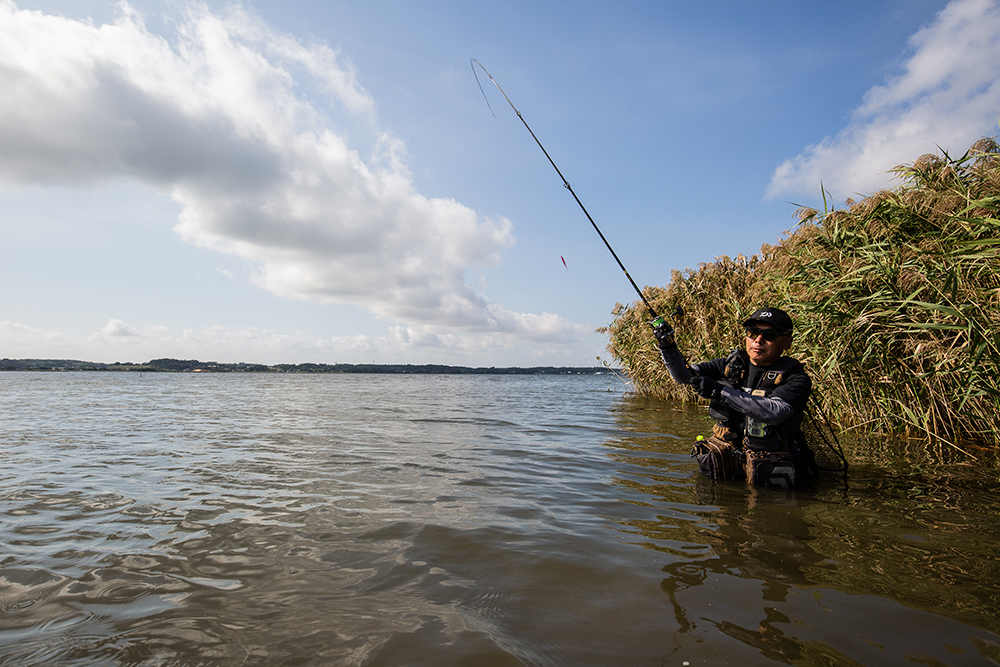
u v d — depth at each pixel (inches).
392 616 61.8
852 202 202.5
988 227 156.3
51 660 52.2
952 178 185.5
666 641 55.8
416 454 175.6
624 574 73.8
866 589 68.2
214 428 253.9
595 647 54.9
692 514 103.6
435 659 52.6
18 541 87.8
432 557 80.9
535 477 139.3
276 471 146.6
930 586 68.9
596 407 360.8
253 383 1286.9
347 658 52.8
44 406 409.7
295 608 63.8
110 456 171.5
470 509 107.9
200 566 77.3
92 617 61.4
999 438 165.9
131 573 74.5
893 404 186.2
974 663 51.0
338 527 95.6
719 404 135.3
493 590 69.0
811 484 128.6
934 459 156.8
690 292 334.0
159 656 52.9
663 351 140.9
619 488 126.6
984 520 97.9
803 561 77.9
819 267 196.4
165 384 1145.4
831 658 52.1
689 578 72.2
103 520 99.6
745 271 310.3
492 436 221.0
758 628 58.3
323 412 351.3
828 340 189.8
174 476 139.7
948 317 164.4
